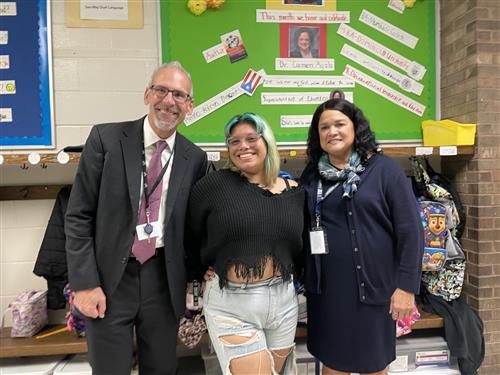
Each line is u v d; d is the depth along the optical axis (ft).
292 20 7.63
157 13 7.34
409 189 4.73
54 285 6.81
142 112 7.43
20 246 7.35
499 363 7.14
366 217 4.70
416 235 4.57
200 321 6.15
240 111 7.59
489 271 7.12
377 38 7.88
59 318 7.31
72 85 7.24
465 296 7.46
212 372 6.58
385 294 4.73
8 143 7.10
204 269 5.15
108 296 4.45
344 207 4.79
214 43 7.46
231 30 7.48
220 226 4.46
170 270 4.55
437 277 7.19
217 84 7.51
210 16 7.43
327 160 5.12
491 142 7.12
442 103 8.09
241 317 4.56
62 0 7.13
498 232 7.13
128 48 7.35
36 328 6.70
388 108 7.98
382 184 4.74
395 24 7.91
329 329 4.87
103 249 4.39
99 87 7.31
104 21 7.27
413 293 4.53
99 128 4.60
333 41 7.77
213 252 4.63
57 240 6.68
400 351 6.76
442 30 8.02
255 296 4.52
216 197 4.55
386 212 4.75
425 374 6.70
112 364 4.53
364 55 7.86
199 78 7.46
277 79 7.65
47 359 6.68
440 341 6.97
